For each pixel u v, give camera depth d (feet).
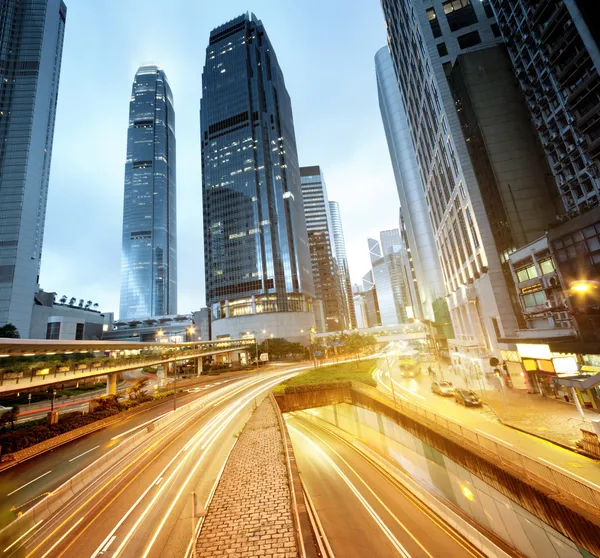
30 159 323.78
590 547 36.01
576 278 85.56
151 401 163.12
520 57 131.54
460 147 151.53
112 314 638.53
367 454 104.17
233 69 495.41
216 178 464.65
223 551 41.47
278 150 459.73
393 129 356.59
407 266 428.56
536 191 131.34
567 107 109.81
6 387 95.09
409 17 197.88
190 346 271.69
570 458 56.13
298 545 40.73
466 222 154.61
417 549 55.42
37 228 330.95
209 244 450.71
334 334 386.93
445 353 238.27
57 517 53.88
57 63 415.44
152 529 48.16
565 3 102.99
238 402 141.28
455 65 156.15
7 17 359.46
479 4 165.48
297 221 456.86
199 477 66.44
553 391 92.89
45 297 392.47
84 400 185.57
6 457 84.99
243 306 404.57
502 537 51.70
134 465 76.33
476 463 56.80
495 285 130.72
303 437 130.00
